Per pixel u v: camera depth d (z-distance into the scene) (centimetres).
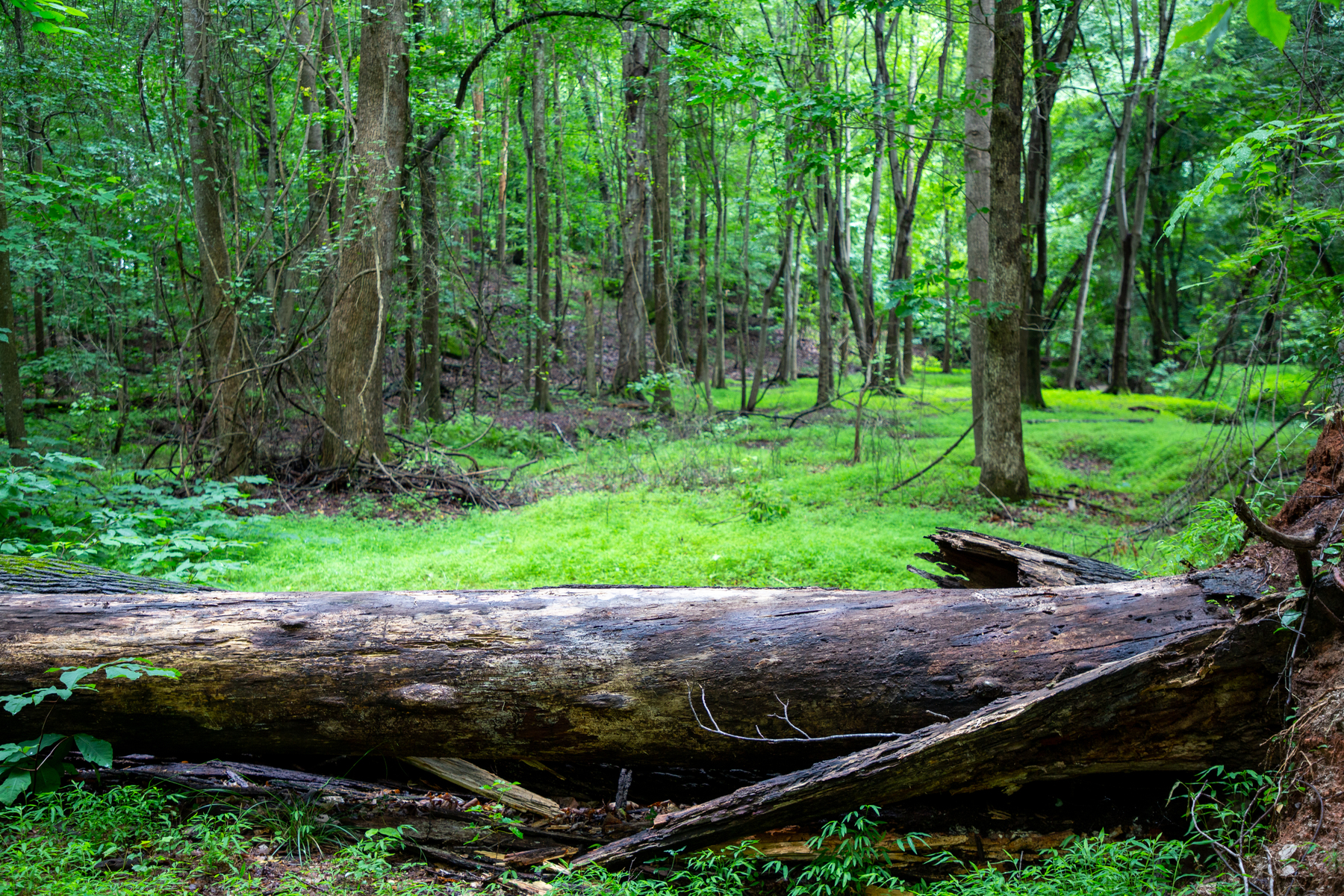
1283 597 322
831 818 343
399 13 1249
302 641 388
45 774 371
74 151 1303
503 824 368
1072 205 2819
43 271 1238
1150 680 323
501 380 2238
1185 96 1573
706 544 861
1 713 379
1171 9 1677
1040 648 364
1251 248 555
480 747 390
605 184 2470
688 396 2158
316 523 990
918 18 2197
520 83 1744
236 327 1136
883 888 326
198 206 1134
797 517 978
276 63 1253
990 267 1082
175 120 1150
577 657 381
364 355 1252
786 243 2238
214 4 1153
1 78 1177
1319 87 661
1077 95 2561
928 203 2556
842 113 1039
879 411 1591
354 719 384
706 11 1328
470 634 389
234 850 331
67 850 309
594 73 1970
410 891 310
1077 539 894
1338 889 258
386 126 1236
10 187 880
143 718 386
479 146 1772
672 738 383
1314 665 311
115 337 1479
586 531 922
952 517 996
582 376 2675
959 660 367
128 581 478
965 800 361
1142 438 1527
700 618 393
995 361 1091
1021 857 326
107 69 1292
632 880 328
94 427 1351
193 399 1162
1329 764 287
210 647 385
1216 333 920
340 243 1192
